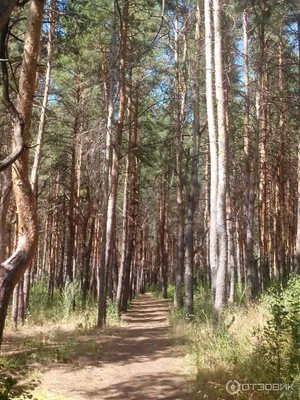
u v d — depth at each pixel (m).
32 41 5.79
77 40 15.89
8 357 10.28
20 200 5.65
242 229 30.31
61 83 19.64
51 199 24.48
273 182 27.73
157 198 40.62
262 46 19.19
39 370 9.52
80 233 31.05
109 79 17.61
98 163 19.30
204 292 27.30
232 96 22.31
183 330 14.65
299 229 17.16
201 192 35.84
